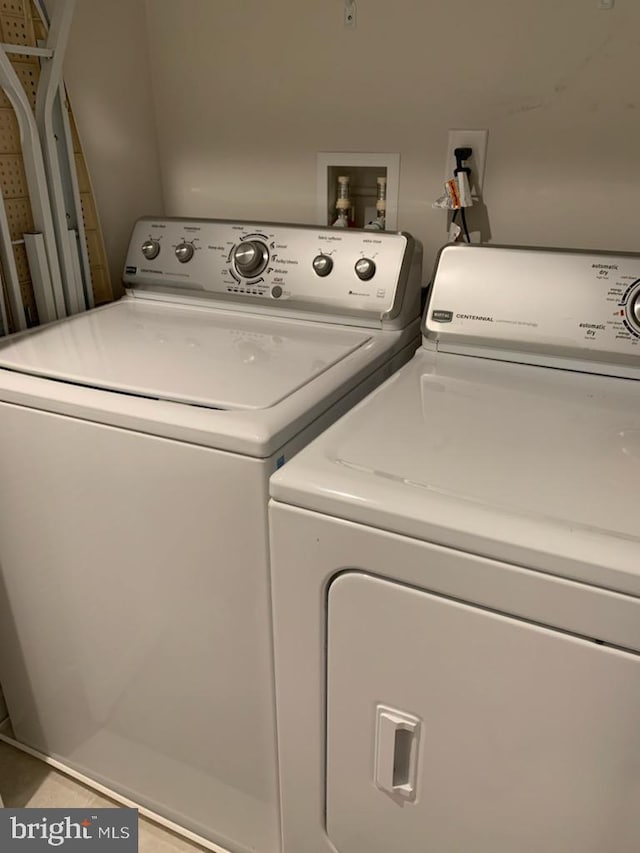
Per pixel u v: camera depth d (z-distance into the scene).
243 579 1.02
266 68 1.58
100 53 1.55
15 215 1.39
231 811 1.26
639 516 0.76
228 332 1.34
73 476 1.10
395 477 0.85
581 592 0.72
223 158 1.71
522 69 1.35
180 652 1.15
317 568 0.89
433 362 1.24
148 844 1.35
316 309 1.38
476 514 0.77
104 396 1.04
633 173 1.33
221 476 0.96
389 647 0.88
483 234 1.49
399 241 1.33
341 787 1.03
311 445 0.93
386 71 1.46
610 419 1.01
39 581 1.26
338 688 0.95
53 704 1.40
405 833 0.99
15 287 1.39
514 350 1.22
